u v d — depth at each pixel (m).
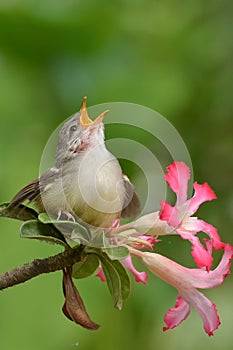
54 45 11.91
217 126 12.52
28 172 10.97
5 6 11.65
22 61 11.98
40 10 11.75
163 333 11.63
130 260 6.17
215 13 12.72
